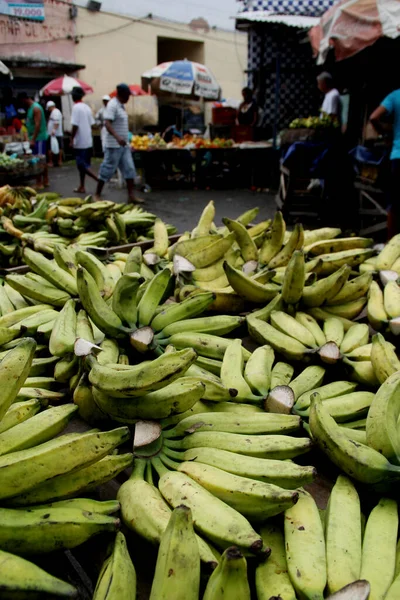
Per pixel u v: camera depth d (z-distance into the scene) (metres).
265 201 10.69
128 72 20.31
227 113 14.38
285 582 1.17
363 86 8.19
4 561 1.04
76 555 1.29
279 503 1.24
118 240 3.92
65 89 16.30
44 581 1.02
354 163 7.75
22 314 2.38
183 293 2.57
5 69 11.16
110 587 1.09
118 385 1.42
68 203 4.41
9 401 1.25
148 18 20.00
